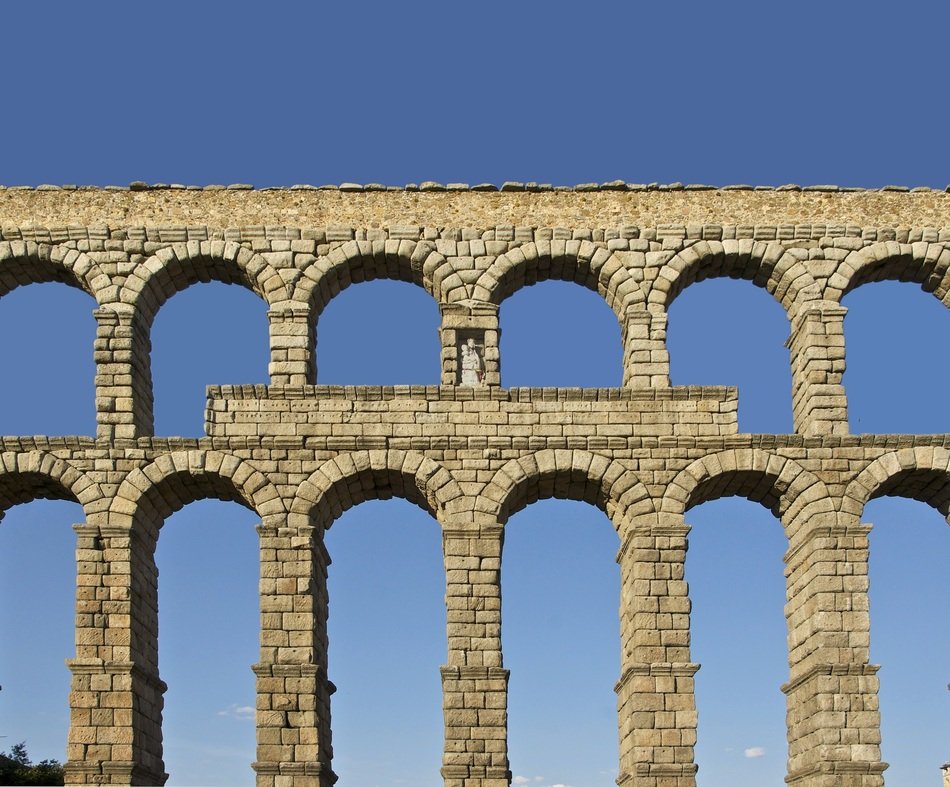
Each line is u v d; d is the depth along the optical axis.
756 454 53.38
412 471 53.09
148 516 53.56
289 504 52.66
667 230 56.03
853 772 49.97
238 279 56.62
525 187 56.44
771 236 56.06
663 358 54.53
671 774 50.09
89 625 51.41
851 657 51.12
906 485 55.00
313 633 51.56
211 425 53.41
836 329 55.03
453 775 50.12
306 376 54.34
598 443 53.50
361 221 56.03
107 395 53.69
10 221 55.75
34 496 55.25
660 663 51.22
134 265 55.34
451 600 51.91
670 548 52.50
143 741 51.59
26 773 75.88
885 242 56.19
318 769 49.88
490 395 53.94
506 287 56.28
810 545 52.53
